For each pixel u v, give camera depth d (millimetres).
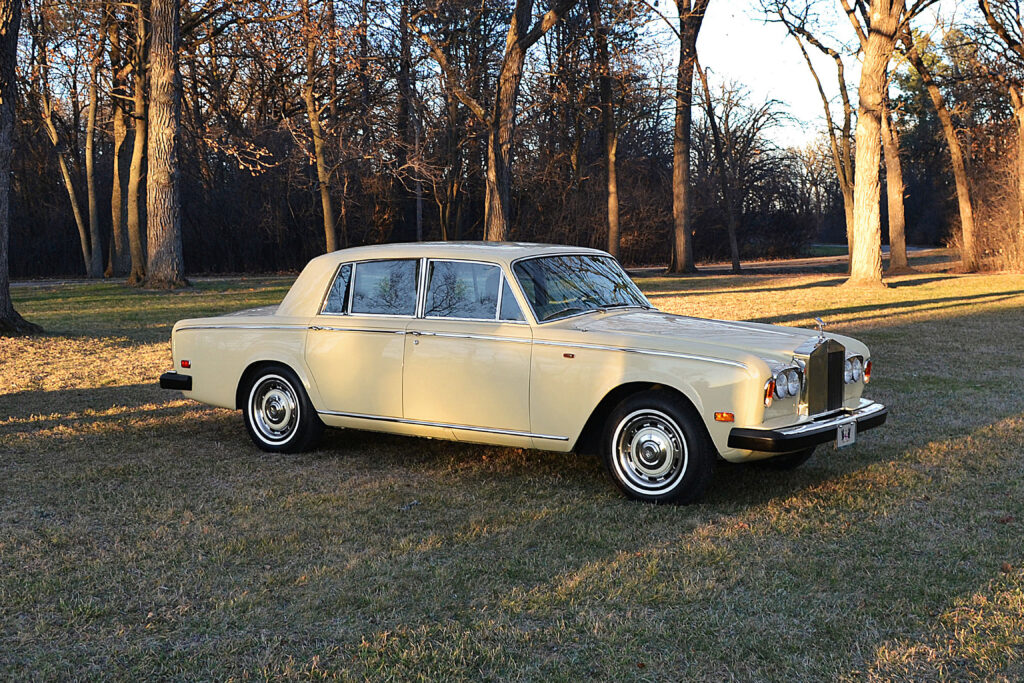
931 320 15812
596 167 52125
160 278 25422
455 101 40000
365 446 7012
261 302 20641
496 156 23125
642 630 3750
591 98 39531
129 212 28547
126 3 26266
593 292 6336
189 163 45688
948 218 59000
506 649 3592
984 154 38188
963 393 9000
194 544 4832
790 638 3688
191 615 3951
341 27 25344
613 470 5602
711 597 4086
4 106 13438
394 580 4324
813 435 5219
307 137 37938
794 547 4730
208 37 27703
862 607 3973
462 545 4797
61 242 48781
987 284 25812
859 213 25266
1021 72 31562
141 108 29562
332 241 36906
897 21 24109
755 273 38500
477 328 5918
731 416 5152
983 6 30562
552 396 5645
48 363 11391
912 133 68000
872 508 5391
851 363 5855
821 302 20219
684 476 5355
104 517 5305
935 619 3840
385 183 46375
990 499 5551
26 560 4609
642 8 26406
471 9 28438
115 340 13633
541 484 5949
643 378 5367
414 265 6277
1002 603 3969
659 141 57156
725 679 3369
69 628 3824
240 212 47969
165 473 6270
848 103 36094
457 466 6426
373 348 6297
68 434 7492
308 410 6695
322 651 3602
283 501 5598
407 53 34250
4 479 6125
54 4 26156
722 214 59750
